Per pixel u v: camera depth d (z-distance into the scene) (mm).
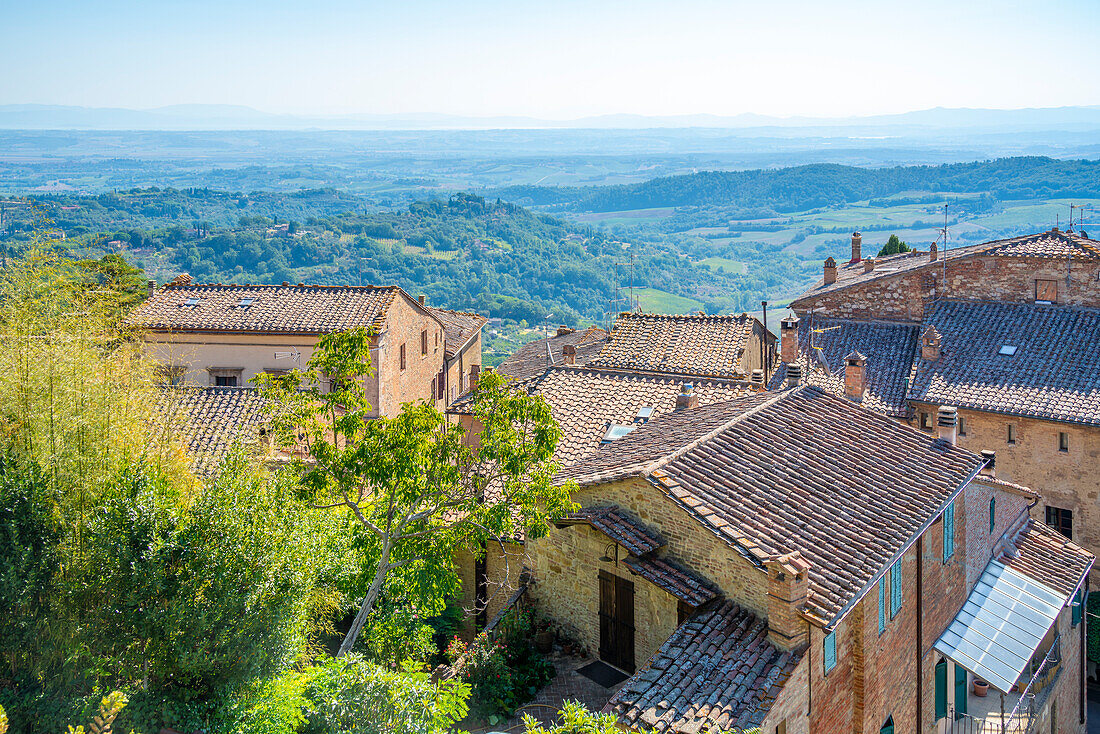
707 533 16891
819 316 44000
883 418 23391
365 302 42594
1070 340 35875
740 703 14461
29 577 13805
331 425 17516
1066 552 26984
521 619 19750
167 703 14031
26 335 16859
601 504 19031
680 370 38250
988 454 24156
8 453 14797
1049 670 25828
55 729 13508
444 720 15320
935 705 22016
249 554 14828
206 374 41062
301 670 17516
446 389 52406
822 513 18062
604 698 18000
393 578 18891
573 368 31766
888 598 18672
